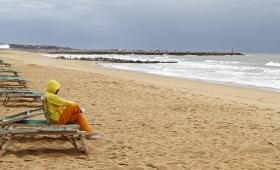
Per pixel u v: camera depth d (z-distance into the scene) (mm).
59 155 7898
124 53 171750
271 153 8617
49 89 8516
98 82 21969
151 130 10586
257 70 48000
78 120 8594
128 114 12812
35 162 7383
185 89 22516
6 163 7254
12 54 65188
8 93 14016
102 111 13227
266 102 18719
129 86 20750
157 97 16891
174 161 7758
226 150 8758
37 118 11477
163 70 47781
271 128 11227
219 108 14633
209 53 179125
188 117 12602
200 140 9617
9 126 8227
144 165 7410
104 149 8523
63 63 51250
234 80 32969
